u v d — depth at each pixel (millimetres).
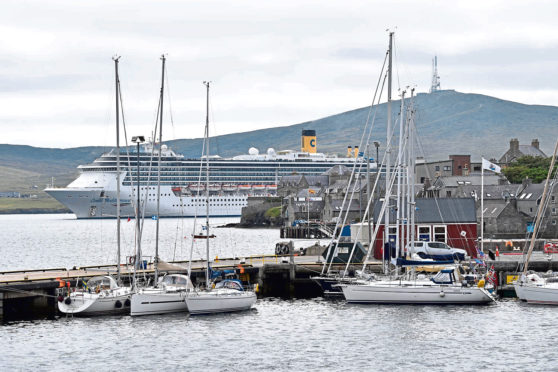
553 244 114875
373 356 60094
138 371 56531
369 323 72000
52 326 71562
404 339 65438
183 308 78312
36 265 141750
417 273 90562
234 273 86125
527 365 57125
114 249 187000
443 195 191750
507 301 84500
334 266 94750
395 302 81750
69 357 60375
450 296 81000
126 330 69562
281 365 57812
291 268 92938
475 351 61281
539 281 83750
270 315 77000
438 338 65750
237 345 63969
